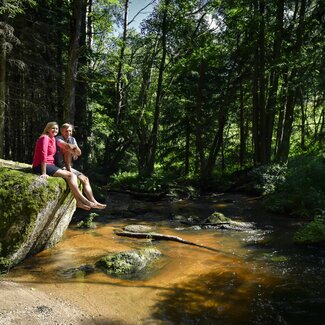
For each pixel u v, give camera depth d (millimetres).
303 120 23891
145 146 25141
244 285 5957
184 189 17656
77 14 14344
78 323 4570
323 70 14742
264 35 20312
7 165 7621
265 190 15539
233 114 28156
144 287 5754
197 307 5164
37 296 5199
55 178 6793
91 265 6609
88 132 20594
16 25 15078
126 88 26594
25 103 16016
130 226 10078
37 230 6648
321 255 7621
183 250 7914
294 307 5191
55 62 18125
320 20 16938
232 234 9516
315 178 13242
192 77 24656
